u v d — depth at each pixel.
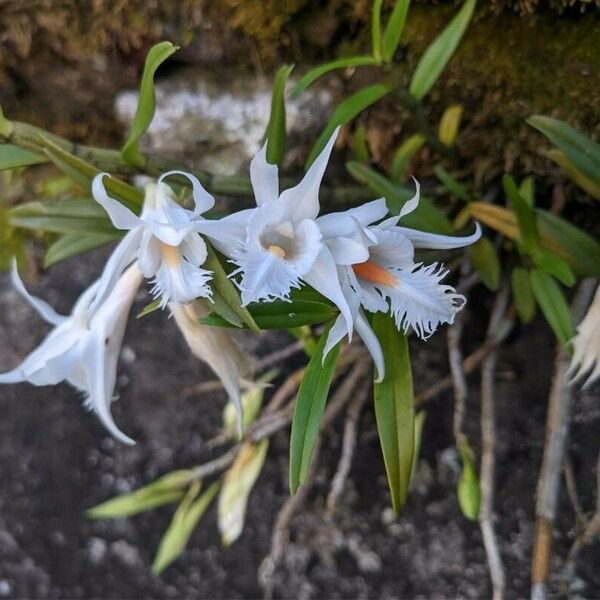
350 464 0.37
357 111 0.27
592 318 0.26
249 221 0.22
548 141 0.31
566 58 0.30
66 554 0.40
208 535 0.39
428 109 0.32
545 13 0.29
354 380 0.35
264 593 0.38
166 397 0.40
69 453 0.40
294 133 0.34
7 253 0.40
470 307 0.36
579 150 0.26
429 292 0.23
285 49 0.33
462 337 0.36
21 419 0.41
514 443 0.35
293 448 0.23
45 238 0.39
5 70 0.34
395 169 0.31
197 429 0.39
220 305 0.22
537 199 0.34
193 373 0.39
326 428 0.38
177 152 0.35
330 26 0.32
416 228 0.29
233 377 0.26
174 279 0.22
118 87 0.35
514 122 0.31
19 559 0.40
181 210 0.22
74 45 0.33
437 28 0.30
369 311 0.25
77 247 0.29
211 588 0.38
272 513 0.38
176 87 0.34
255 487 0.38
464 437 0.32
